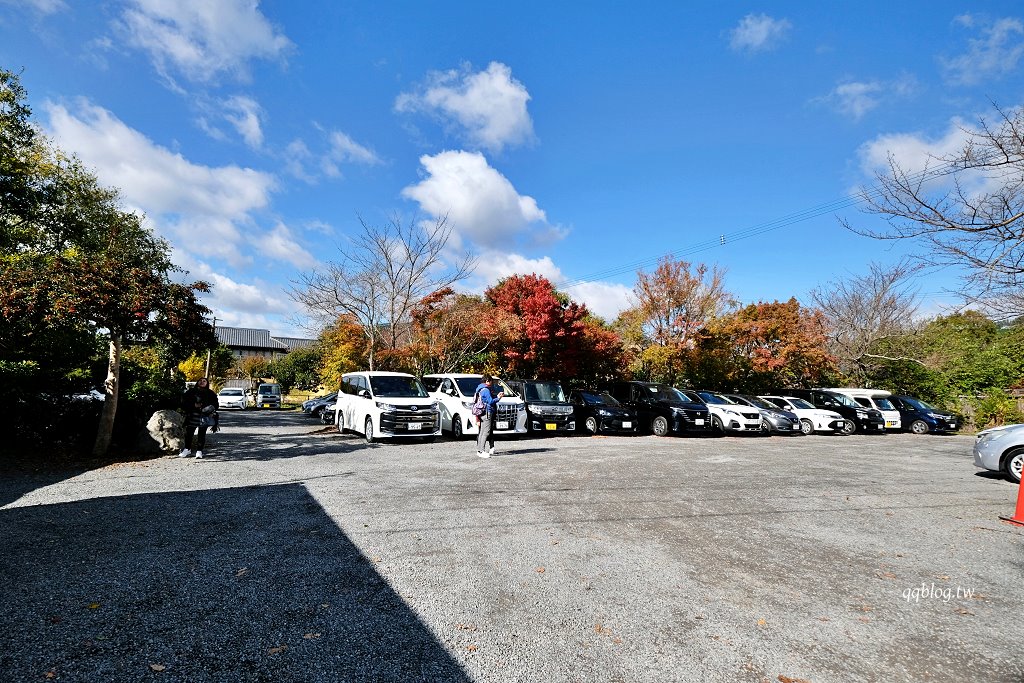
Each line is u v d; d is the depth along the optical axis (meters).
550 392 16.06
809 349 22.39
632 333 23.25
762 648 3.12
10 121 11.45
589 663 2.92
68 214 11.97
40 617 3.29
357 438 13.91
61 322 8.48
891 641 3.23
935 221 7.75
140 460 9.49
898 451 13.23
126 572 4.04
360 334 19.19
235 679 2.68
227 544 4.74
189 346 10.25
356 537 5.00
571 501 6.64
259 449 11.36
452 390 14.72
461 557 4.54
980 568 4.54
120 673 2.71
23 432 10.15
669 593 3.89
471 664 2.88
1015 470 8.62
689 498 6.98
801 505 6.71
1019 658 3.05
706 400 17.94
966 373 21.55
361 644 3.06
